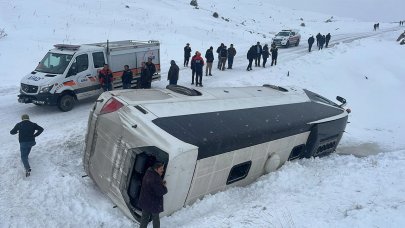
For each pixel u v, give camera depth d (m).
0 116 13.41
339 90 22.84
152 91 9.33
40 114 13.95
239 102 9.81
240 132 8.46
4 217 7.46
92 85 15.25
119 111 7.96
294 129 10.07
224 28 41.34
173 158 6.94
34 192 8.44
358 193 8.22
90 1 36.78
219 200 8.37
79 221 7.72
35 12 29.41
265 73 23.09
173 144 7.09
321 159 11.80
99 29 29.62
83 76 14.84
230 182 8.81
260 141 8.96
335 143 12.76
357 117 19.44
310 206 7.54
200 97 9.40
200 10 49.94
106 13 34.41
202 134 7.75
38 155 10.27
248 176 9.30
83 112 14.50
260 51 25.55
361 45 32.69
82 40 26.45
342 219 6.80
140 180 7.40
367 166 10.91
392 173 9.61
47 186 8.70
